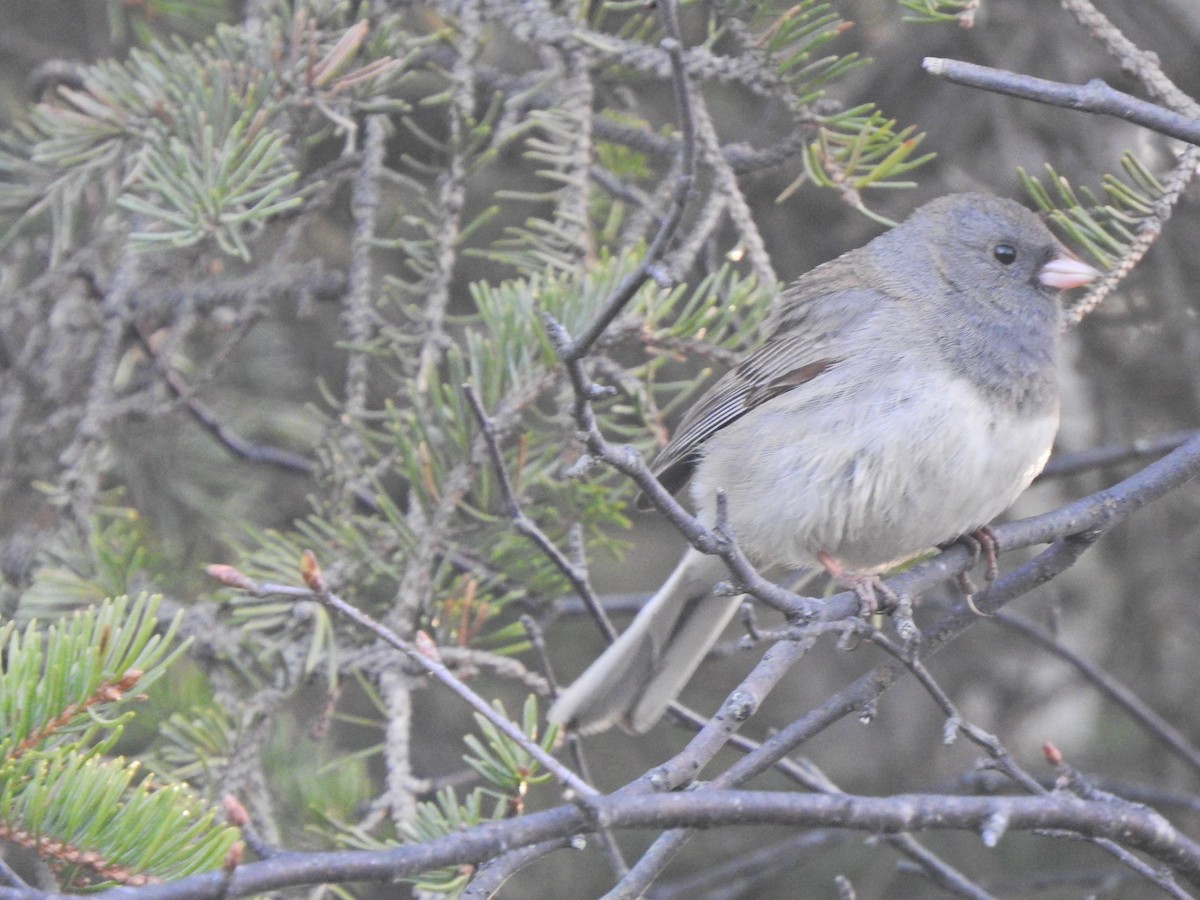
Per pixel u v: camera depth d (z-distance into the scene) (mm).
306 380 11672
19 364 9281
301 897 7129
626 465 5375
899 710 13148
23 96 10992
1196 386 11344
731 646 8555
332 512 8047
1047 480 10289
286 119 8398
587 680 7609
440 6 8617
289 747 8648
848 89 11398
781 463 8102
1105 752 12359
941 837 12305
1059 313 8250
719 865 12492
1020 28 11383
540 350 7996
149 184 7406
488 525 8109
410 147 11344
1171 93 7227
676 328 8094
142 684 5105
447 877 6273
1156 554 12133
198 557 9344
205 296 8922
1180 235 11219
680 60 5082
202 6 9750
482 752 6121
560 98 8742
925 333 8047
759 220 11938
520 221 11750
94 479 8312
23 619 7766
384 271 11562
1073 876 10523
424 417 7840
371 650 7465
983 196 8656
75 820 4871
